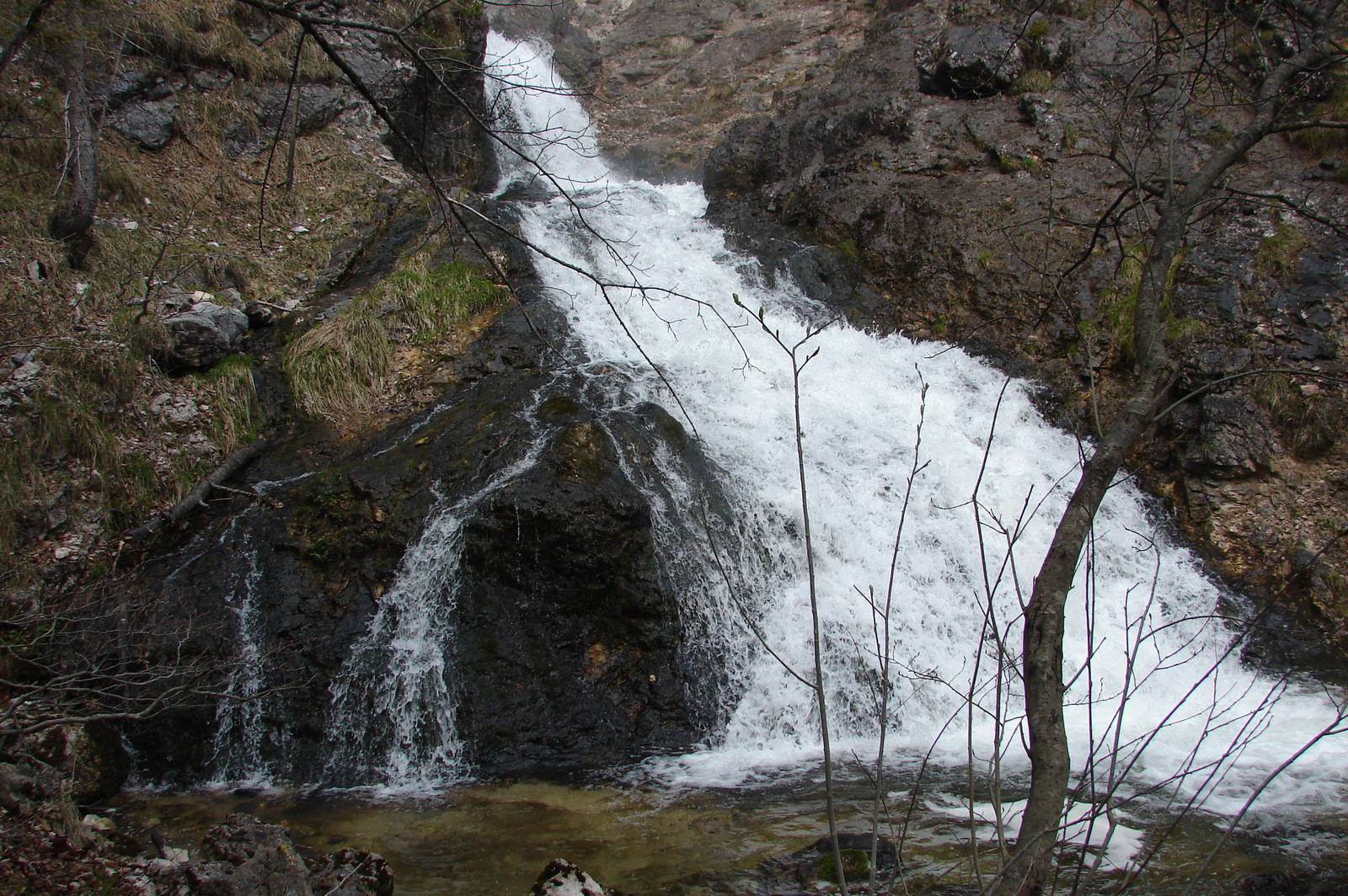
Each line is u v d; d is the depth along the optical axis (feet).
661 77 62.95
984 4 46.37
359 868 14.05
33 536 22.80
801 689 22.54
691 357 31.24
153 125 34.32
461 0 42.37
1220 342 30.45
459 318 31.27
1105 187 36.45
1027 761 19.85
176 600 22.12
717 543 24.18
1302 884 13.93
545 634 22.18
